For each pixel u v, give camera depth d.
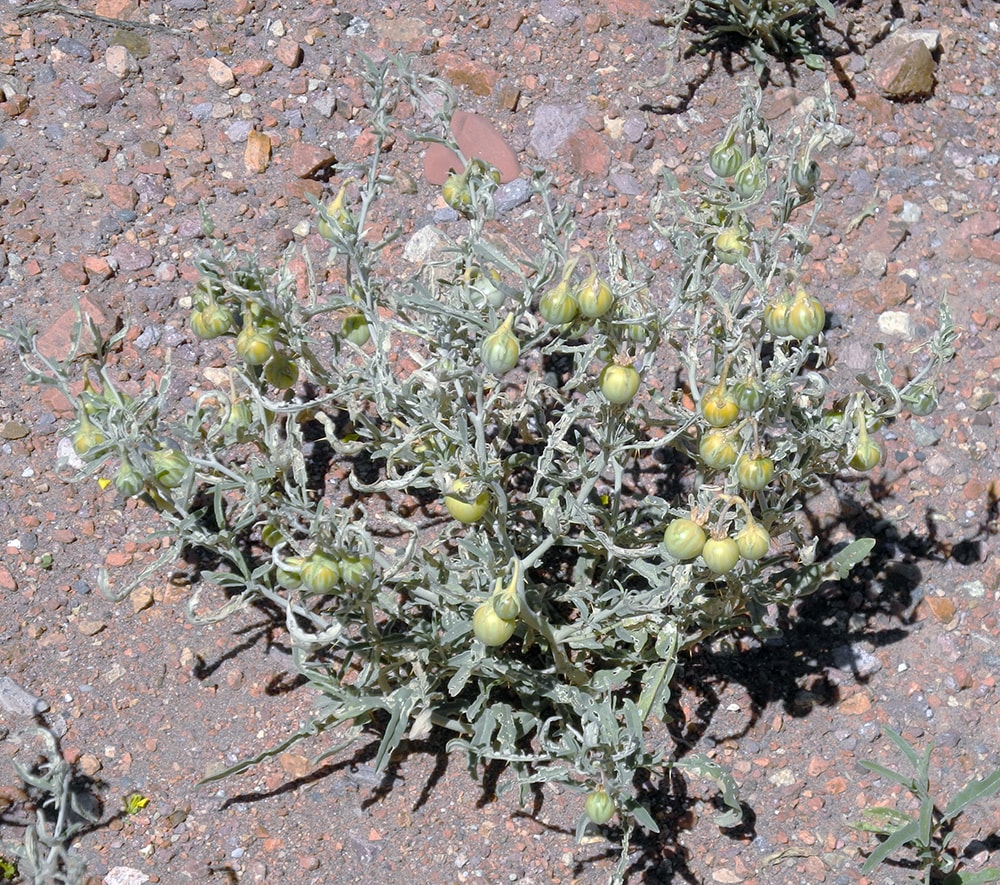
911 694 0.93
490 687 0.87
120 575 0.93
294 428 0.88
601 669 0.91
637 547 0.90
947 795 0.90
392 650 0.86
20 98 1.05
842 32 1.15
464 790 0.89
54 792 0.83
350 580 0.81
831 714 0.92
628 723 0.86
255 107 1.08
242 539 0.94
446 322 0.86
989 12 1.19
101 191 1.03
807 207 1.07
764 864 0.88
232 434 0.87
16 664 0.90
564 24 1.13
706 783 0.90
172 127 1.07
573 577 0.93
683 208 0.90
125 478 0.84
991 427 1.00
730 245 0.88
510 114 1.09
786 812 0.89
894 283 1.04
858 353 1.02
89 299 0.99
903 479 0.98
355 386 0.87
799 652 0.93
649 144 1.09
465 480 0.83
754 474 0.82
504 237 1.04
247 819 0.88
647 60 1.12
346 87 1.09
